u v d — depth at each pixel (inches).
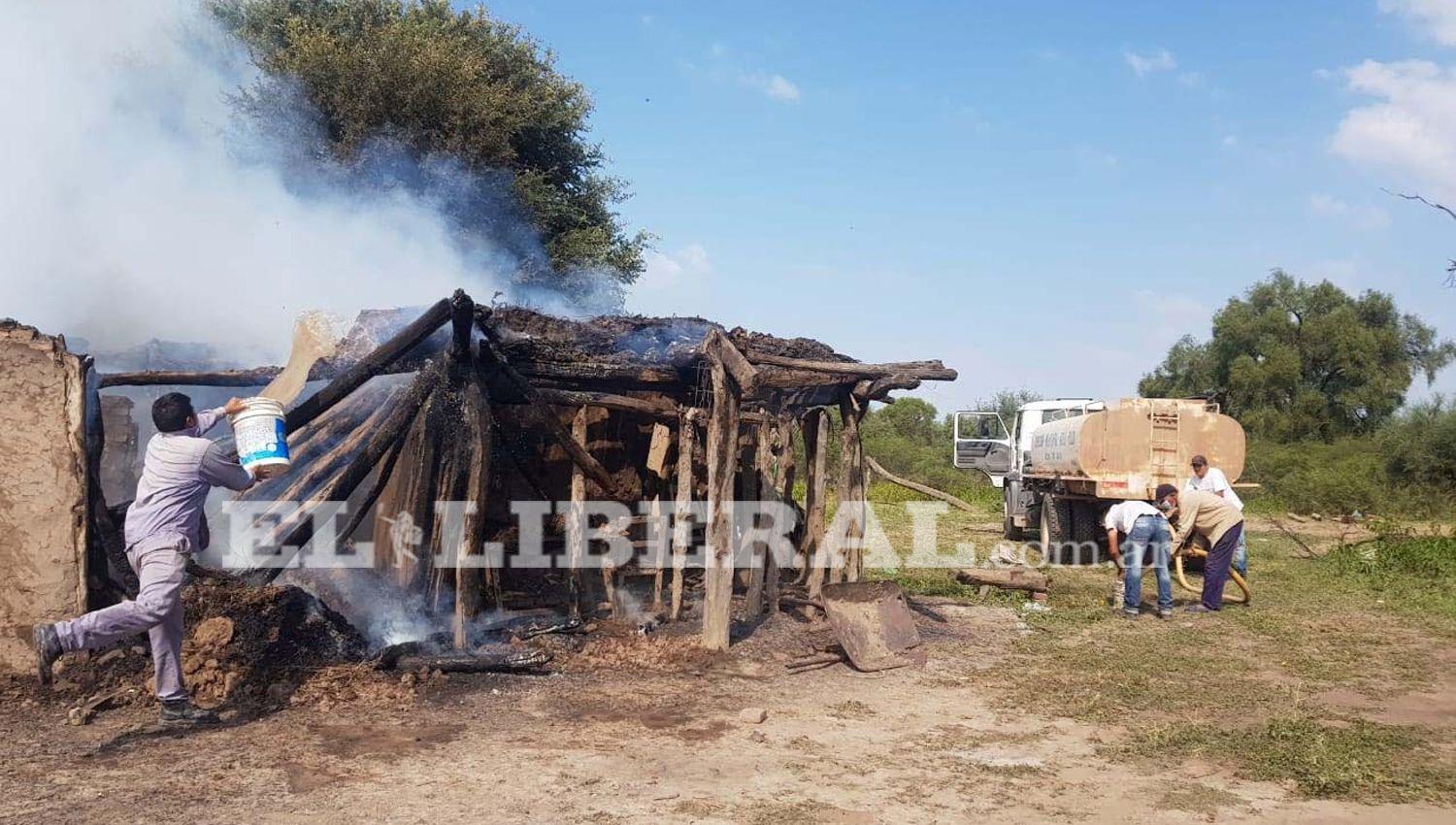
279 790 201.0
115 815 184.9
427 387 317.1
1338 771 225.6
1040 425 739.4
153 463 237.3
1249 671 332.8
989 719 274.1
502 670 297.6
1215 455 566.3
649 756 232.4
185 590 277.0
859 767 229.1
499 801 199.5
